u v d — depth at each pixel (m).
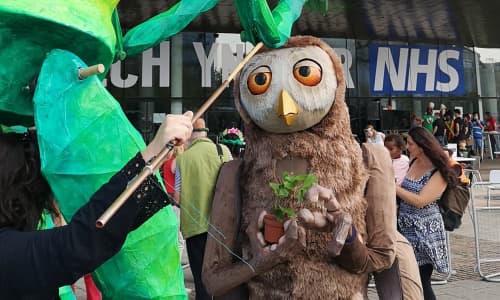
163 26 1.76
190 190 3.62
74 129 1.33
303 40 2.24
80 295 4.93
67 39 1.35
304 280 2.01
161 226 1.46
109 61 1.49
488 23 15.76
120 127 1.40
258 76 2.15
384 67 17.25
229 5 12.11
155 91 15.34
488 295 5.04
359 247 1.93
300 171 2.12
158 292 1.43
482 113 18.52
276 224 1.89
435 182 3.69
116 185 1.21
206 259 2.16
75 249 1.15
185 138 1.30
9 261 1.16
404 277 2.23
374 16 14.66
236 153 6.07
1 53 1.33
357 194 2.11
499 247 7.20
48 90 1.32
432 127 16.28
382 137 9.37
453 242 7.55
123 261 1.41
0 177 1.31
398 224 3.78
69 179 1.33
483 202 9.90
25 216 1.32
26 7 1.24
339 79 2.20
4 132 1.41
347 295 2.03
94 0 1.38
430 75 17.75
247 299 2.20
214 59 15.64
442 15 14.73
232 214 2.19
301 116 2.07
